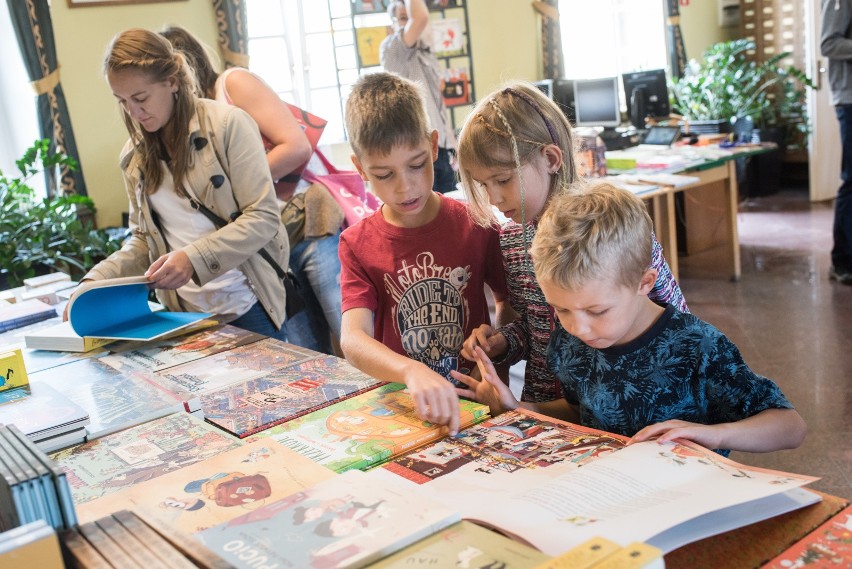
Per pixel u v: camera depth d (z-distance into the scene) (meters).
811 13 6.57
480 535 0.79
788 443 1.03
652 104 5.80
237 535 0.82
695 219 5.49
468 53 6.66
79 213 4.77
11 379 1.41
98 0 4.83
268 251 2.09
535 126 1.30
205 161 1.91
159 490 0.99
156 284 1.83
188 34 2.29
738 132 5.43
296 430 1.21
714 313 4.24
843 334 3.70
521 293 1.46
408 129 1.34
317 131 2.51
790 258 5.15
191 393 1.39
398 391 1.35
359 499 0.88
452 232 1.52
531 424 1.14
